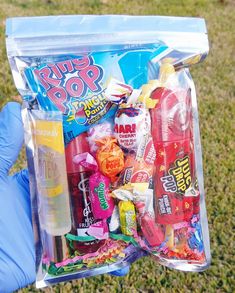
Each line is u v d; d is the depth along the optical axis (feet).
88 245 1.21
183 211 1.22
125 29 1.23
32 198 1.22
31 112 1.17
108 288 2.39
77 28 1.21
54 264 1.23
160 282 2.43
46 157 1.16
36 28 1.20
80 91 1.16
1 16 3.96
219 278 2.48
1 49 3.58
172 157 1.19
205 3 4.51
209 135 3.13
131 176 1.17
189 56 1.26
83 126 1.16
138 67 1.20
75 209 1.19
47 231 1.20
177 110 1.19
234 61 3.76
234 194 2.82
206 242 1.32
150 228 1.20
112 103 1.17
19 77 1.17
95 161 1.17
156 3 4.44
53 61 1.19
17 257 1.39
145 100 1.17
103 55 1.20
